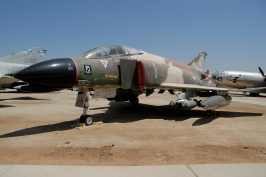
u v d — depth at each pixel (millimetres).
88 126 8273
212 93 12109
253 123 9242
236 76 31156
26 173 3957
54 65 7023
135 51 10523
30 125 8539
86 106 8484
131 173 3996
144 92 12812
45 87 7430
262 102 19594
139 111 12539
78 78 7555
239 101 20609
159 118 10305
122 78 9078
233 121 9680
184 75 12953
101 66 8430
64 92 33875
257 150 5562
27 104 15781
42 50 26188
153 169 4180
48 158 4898
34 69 6703
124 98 13328
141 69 9727
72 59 7766
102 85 8508
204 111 12656
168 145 5984
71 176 3855
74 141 6340
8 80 17453
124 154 5207
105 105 15305
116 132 7480
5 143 6098
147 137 6844
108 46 9508
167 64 12078
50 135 7016
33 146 5816
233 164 4434
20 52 24406
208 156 5086
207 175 3922
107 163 4621
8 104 15711
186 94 11164
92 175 3896
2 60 23062
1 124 8719
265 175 3934
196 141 6418
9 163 4582
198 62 17312
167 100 20281
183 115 11195
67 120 9578
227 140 6547
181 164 4559
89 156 5055
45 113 11523
